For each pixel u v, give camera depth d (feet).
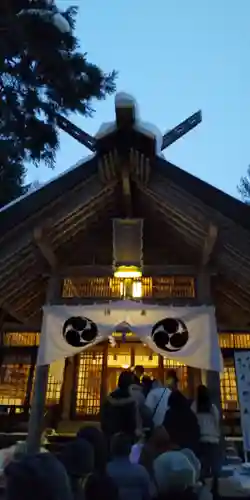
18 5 27.99
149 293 26.78
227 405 32.89
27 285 28.43
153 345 23.80
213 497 15.40
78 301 25.77
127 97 21.07
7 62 28.91
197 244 26.08
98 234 27.96
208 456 15.92
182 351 23.44
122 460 9.69
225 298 31.14
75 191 23.29
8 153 29.53
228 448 27.43
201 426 16.49
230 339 34.27
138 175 23.27
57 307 25.13
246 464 20.42
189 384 33.65
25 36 27.04
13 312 30.35
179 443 14.21
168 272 26.22
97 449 8.80
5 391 34.71
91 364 35.60
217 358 23.00
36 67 29.04
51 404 33.88
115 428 15.14
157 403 18.52
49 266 27.04
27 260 25.55
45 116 30.07
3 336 35.68
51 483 6.04
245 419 21.93
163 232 27.76
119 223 26.30
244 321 33.09
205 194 22.24
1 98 28.71
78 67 29.50
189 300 25.23
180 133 29.27
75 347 24.07
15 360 35.37
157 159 22.91
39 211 22.81
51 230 23.67
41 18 27.04
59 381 34.71
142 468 9.57
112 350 36.29
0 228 22.40
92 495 7.64
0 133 29.45
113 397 16.19
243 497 16.33
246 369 23.09
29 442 22.44
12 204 22.56
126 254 25.79
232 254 23.94
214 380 23.00
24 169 36.91
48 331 24.49
